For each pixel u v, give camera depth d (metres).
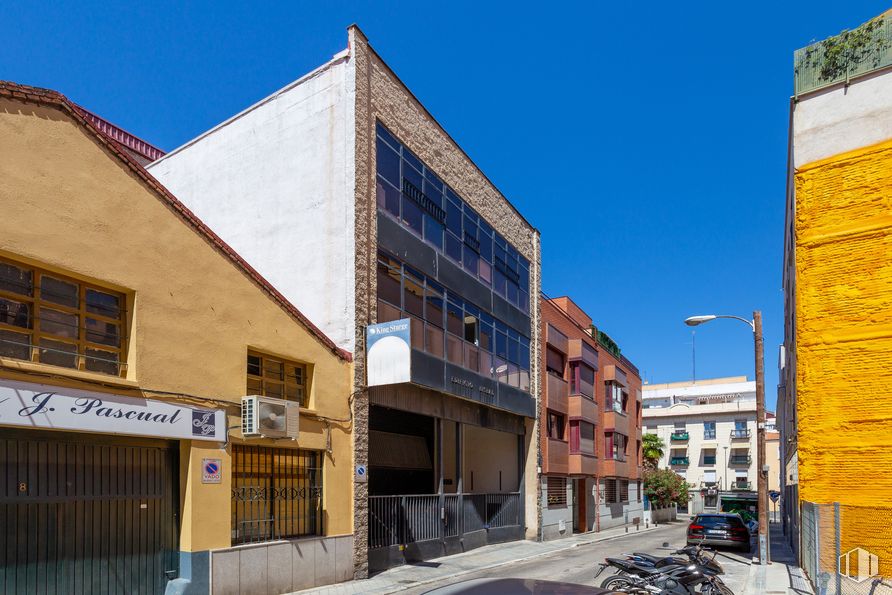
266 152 16.61
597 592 3.79
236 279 11.85
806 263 14.98
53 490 8.76
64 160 9.12
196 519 10.41
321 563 12.88
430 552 17.38
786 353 27.39
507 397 22.19
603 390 34.69
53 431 8.77
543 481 25.23
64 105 9.16
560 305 32.09
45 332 8.91
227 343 11.49
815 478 14.17
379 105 16.33
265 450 12.28
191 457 10.52
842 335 14.24
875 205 14.29
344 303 14.84
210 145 17.64
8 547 8.18
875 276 14.06
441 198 19.16
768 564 18.06
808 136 15.41
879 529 13.12
